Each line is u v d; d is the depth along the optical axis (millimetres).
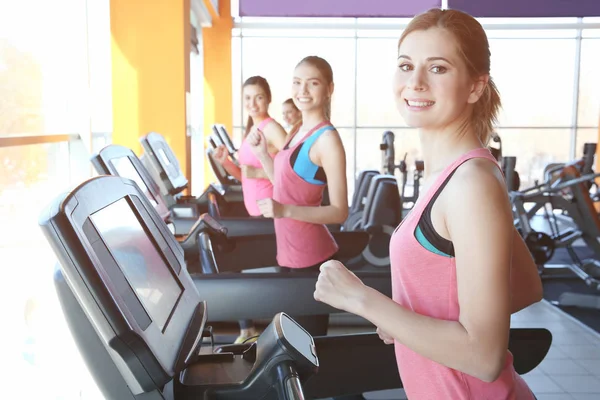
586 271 5262
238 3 9766
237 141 12383
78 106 4320
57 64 4258
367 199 4633
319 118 2475
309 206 2475
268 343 1117
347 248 2957
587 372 3369
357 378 1782
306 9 9773
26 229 3785
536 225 9000
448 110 1095
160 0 5414
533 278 1287
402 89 1128
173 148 5500
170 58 5449
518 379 1243
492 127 1171
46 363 2305
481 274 979
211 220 2426
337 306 1082
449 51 1079
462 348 984
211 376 1165
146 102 5461
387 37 12102
